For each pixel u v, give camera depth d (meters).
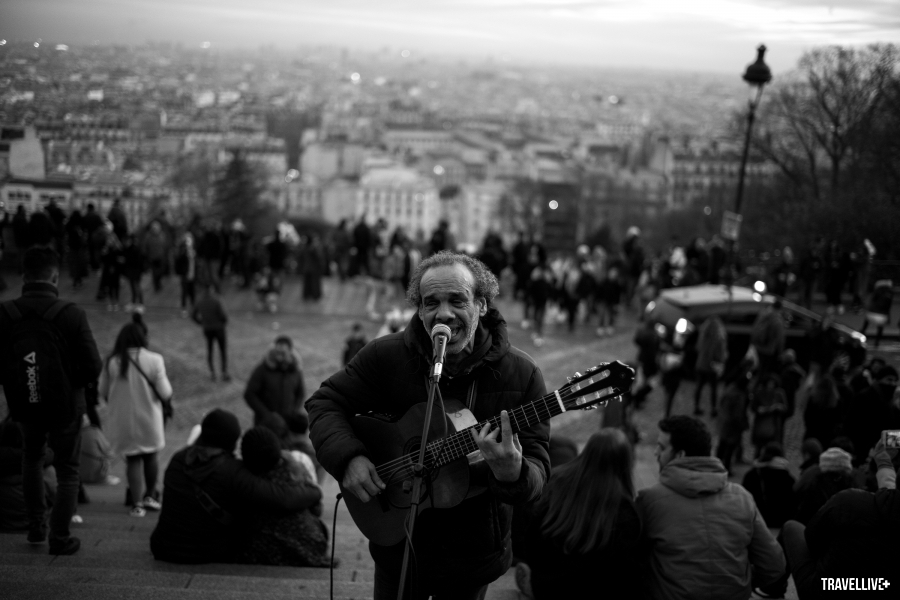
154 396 10.43
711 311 21.11
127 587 6.30
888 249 30.72
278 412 13.64
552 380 22.22
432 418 4.53
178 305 27.16
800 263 28.39
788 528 6.52
